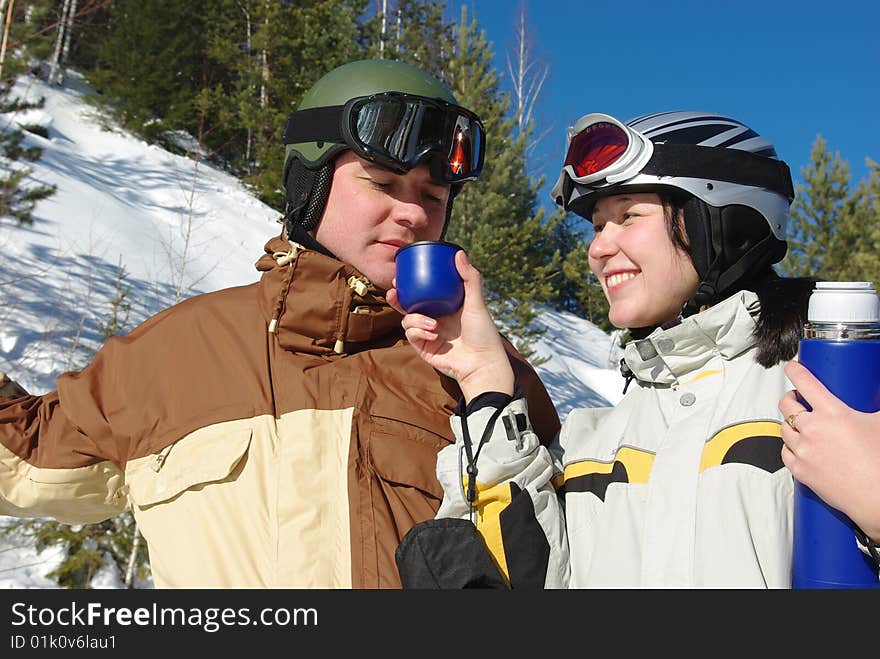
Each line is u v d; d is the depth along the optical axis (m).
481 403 1.34
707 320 1.22
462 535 1.26
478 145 1.86
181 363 1.68
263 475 1.54
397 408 1.62
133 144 15.42
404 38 21.77
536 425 1.75
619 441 1.29
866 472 0.90
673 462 1.17
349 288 1.66
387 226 1.71
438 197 1.80
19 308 6.50
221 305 1.75
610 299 1.34
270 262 1.78
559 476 1.39
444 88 1.82
